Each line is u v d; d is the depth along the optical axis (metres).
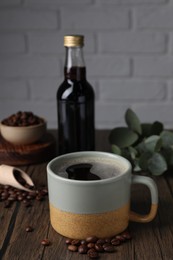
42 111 1.49
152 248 0.59
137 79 1.43
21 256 0.58
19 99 1.48
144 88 1.44
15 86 1.46
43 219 0.66
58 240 0.61
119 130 0.86
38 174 0.81
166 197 0.72
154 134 0.85
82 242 0.59
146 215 0.63
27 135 0.85
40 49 1.42
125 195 0.60
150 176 0.79
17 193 0.73
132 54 1.41
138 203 0.70
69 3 1.37
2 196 0.72
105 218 0.59
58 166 0.64
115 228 0.60
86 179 0.60
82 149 0.84
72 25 1.39
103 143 0.94
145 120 1.47
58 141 0.90
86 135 0.84
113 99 1.45
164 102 1.45
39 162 0.85
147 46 1.40
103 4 1.36
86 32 1.39
